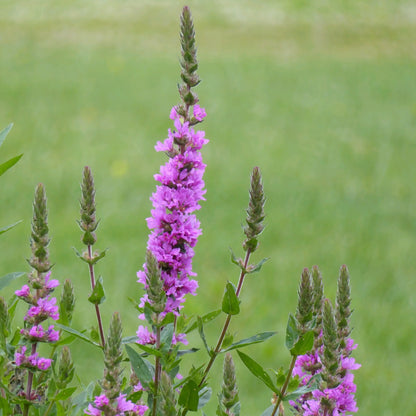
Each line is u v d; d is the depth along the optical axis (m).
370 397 7.95
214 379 7.72
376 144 18.31
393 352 8.78
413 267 11.15
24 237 11.17
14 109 19.44
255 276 10.32
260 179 3.30
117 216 11.99
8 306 3.30
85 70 25.20
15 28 33.09
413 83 26.55
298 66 28.92
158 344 2.94
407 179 15.61
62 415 2.95
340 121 20.53
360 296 10.06
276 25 37.09
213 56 30.55
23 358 3.00
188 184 3.19
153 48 31.22
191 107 3.41
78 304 8.95
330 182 14.94
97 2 39.12
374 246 11.79
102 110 19.95
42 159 15.16
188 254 3.13
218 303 9.62
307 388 3.14
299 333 3.09
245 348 8.57
